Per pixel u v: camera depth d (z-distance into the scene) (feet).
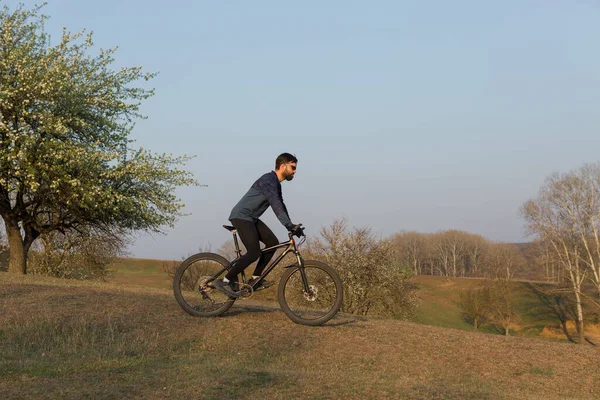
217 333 22.16
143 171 59.00
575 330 151.43
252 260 22.26
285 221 21.95
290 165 22.71
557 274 154.61
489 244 335.06
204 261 23.75
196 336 21.89
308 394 15.55
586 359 22.59
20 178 53.88
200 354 20.27
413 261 354.95
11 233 61.57
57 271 75.31
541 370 21.11
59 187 55.83
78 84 58.34
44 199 58.39
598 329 152.15
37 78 55.67
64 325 22.26
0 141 52.54
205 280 23.24
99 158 55.88
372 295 83.35
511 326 161.38
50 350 19.89
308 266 23.13
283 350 21.01
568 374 21.04
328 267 23.13
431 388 17.21
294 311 24.07
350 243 83.56
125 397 14.70
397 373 19.77
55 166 53.01
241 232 22.16
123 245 71.31
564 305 169.17
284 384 16.42
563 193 136.67
